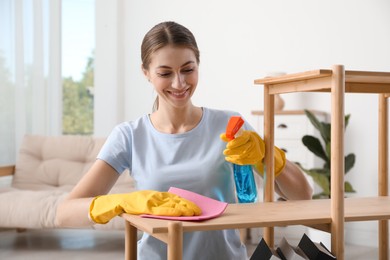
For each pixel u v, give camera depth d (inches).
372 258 125.8
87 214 42.0
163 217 36.7
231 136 43.5
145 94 178.7
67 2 185.3
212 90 167.2
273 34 155.8
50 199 124.4
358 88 44.3
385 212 41.0
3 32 172.7
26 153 155.8
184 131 49.8
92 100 189.0
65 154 155.1
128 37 181.8
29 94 176.6
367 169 140.3
